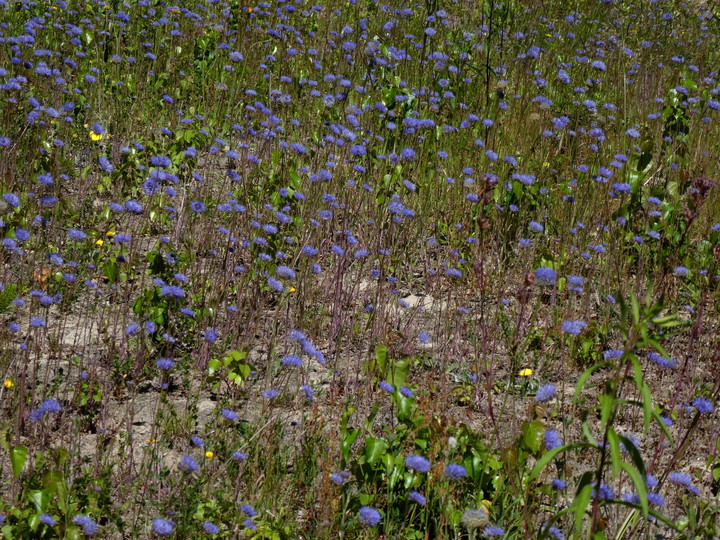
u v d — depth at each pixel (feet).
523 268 18.16
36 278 15.47
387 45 29.17
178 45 28.25
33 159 18.74
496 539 10.11
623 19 34.94
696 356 16.08
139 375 13.67
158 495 10.91
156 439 12.23
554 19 34.65
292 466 12.04
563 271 17.94
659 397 14.97
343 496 10.57
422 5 33.27
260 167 20.63
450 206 20.76
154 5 29.73
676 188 21.24
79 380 12.51
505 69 27.48
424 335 14.74
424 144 22.47
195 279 16.70
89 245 16.71
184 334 15.03
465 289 17.80
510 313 17.13
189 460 10.27
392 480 10.61
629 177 20.10
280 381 14.14
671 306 17.78
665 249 18.78
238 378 12.97
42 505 9.49
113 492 10.94
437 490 10.87
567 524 10.94
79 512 9.93
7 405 12.31
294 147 18.72
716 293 17.76
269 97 23.65
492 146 23.12
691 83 26.58
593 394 14.98
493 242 18.78
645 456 13.25
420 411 11.93
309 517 10.69
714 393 14.44
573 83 28.45
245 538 10.27
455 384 14.75
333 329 15.69
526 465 11.67
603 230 19.66
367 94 25.27
